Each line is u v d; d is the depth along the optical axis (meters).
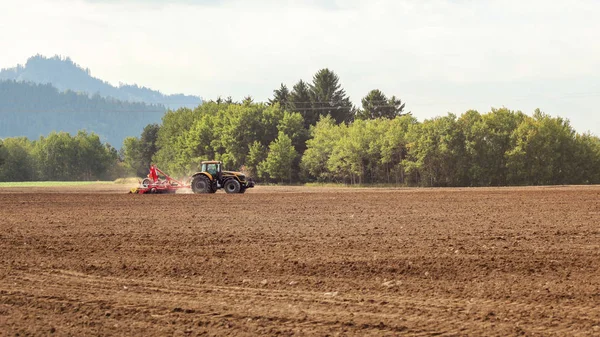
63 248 20.94
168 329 11.50
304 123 170.88
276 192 55.00
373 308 12.88
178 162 145.62
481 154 104.38
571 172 102.88
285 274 16.45
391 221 27.70
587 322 11.68
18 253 19.98
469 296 13.88
